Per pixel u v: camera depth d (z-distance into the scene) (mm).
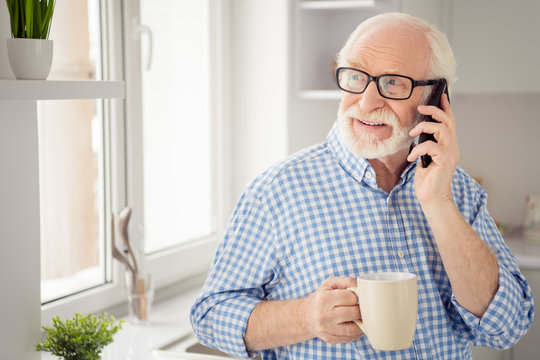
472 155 2680
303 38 2314
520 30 2322
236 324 1068
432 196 1024
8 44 1113
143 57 1979
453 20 2402
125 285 1860
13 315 1205
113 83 1246
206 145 2303
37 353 1258
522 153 2604
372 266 1097
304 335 1008
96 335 1265
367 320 880
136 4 1851
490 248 1100
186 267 2141
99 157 1817
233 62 2346
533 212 2451
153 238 2086
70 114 1723
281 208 1125
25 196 1213
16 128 1187
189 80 2197
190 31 2186
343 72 1092
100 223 1832
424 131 1028
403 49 1058
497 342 1108
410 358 1080
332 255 1098
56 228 1699
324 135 2541
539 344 2201
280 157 2305
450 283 1116
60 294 1712
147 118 2031
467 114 2672
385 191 1144
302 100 2367
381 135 1069
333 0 2287
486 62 2375
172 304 1966
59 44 1667
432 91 1095
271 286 1142
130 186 1870
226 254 1130
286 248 1113
